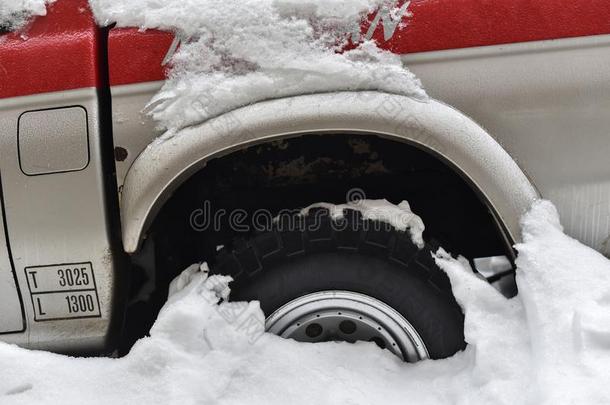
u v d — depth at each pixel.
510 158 1.97
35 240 2.01
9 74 1.96
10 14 2.02
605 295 1.92
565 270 1.95
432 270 2.09
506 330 2.03
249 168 2.16
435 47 1.94
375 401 2.04
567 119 1.96
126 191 2.00
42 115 1.96
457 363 2.12
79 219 1.99
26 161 1.97
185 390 1.98
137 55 1.97
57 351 2.13
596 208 2.03
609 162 1.99
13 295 2.07
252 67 1.94
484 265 2.24
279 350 2.11
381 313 2.14
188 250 2.26
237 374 2.09
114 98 1.98
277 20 1.94
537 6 1.93
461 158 1.96
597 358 1.84
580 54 1.94
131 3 2.01
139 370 2.02
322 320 2.17
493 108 1.96
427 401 2.04
